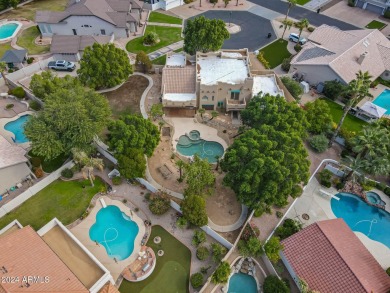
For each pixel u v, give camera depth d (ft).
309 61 279.69
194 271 166.91
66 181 203.31
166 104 242.99
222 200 197.67
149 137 201.98
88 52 248.52
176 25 351.25
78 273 147.02
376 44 300.81
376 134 196.95
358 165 194.90
